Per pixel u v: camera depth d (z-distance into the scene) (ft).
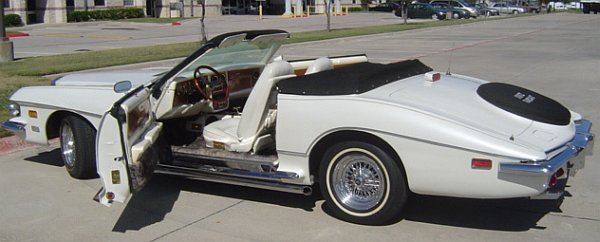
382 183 14.97
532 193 13.39
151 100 17.78
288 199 17.75
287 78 16.28
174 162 17.72
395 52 64.44
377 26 114.83
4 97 32.30
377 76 15.96
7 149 23.75
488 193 13.76
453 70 47.44
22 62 51.75
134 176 15.35
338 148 15.29
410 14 156.46
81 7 136.26
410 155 14.26
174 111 18.07
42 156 23.09
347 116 14.79
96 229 15.75
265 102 16.62
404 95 15.35
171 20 138.51
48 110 19.74
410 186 14.56
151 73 21.72
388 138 14.39
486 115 14.73
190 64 17.39
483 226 15.51
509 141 13.58
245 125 17.06
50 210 17.17
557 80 41.24
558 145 14.20
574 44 73.72
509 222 15.76
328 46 73.36
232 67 19.81
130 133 15.25
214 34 99.71
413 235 14.97
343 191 15.71
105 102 18.66
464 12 155.22
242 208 17.10
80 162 19.44
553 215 16.22
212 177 17.15
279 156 16.01
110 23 130.31
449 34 95.45
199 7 163.43
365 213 15.37
